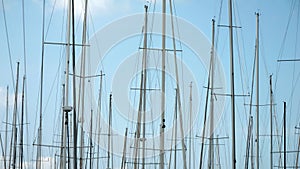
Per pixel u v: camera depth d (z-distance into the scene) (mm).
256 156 48531
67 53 38219
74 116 33531
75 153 32812
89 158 46906
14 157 44594
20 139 44688
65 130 37688
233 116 38594
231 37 40062
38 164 43406
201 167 44781
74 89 33656
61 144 41156
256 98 49219
